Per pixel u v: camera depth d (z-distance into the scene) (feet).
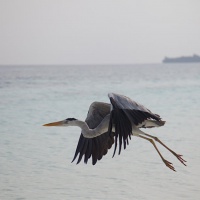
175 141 60.90
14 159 50.78
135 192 39.47
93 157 30.91
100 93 138.51
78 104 107.55
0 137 64.18
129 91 148.36
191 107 102.37
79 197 38.19
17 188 40.52
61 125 30.71
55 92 141.79
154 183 42.04
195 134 66.23
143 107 26.30
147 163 49.19
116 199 37.60
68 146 58.13
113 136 31.14
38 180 42.96
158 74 322.96
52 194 39.09
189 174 44.83
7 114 89.51
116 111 25.68
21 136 65.26
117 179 43.16
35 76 278.26
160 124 29.17
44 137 64.44
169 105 106.83
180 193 39.19
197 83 192.44
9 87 161.48
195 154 53.01
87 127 30.63
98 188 40.68
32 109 97.50
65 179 43.29
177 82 201.98
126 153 53.88
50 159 50.93
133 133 29.81
